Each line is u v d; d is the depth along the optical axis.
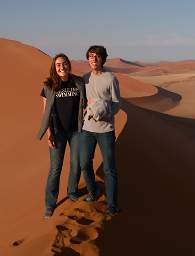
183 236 4.95
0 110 14.08
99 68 4.15
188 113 35.84
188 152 9.12
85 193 4.68
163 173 6.29
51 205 4.57
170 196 5.75
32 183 6.54
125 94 41.25
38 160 8.32
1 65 18.20
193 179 6.93
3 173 8.25
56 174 4.59
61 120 4.39
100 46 4.10
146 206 5.09
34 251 3.74
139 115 12.01
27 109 13.77
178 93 53.97
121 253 3.96
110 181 4.32
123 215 4.54
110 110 4.18
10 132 12.04
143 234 4.47
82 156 4.35
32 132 11.04
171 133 11.23
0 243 4.52
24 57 19.38
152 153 6.84
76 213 4.26
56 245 3.71
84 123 4.27
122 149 6.05
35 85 15.88
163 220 5.05
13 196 6.30
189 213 5.57
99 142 4.26
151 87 45.50
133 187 5.35
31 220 4.82
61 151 4.54
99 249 3.77
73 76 4.37
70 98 4.32
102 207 4.39
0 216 5.64
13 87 15.77
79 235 3.89
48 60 19.52
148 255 4.23
